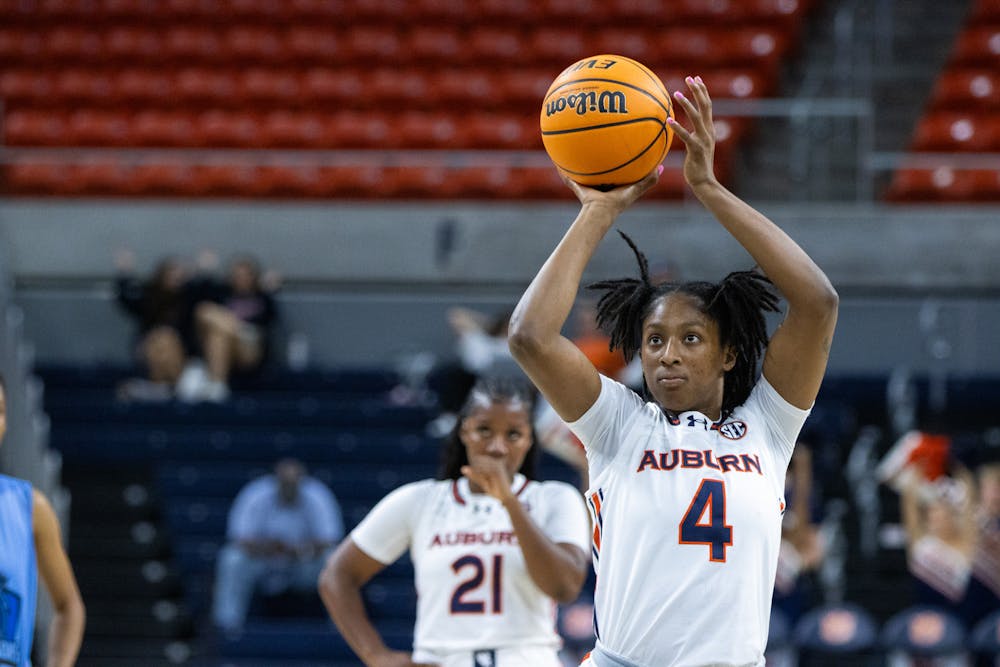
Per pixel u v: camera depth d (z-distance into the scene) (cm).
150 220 1916
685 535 454
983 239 1800
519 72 2112
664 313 476
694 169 458
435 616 665
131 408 1670
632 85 476
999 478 1172
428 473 1578
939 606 1139
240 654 1272
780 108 1828
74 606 647
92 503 1515
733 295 478
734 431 472
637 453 468
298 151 2006
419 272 1888
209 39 2161
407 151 1991
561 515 668
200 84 2092
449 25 2183
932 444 1184
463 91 2061
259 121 2038
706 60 2077
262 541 1313
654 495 460
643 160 475
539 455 706
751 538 456
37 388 1711
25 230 1917
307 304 1884
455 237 1883
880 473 1258
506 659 652
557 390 464
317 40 2156
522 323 453
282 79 2097
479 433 670
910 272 1803
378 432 1659
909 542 1188
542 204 1916
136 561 1457
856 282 1806
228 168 1964
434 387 1767
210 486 1536
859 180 1823
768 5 2145
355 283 1895
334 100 2067
